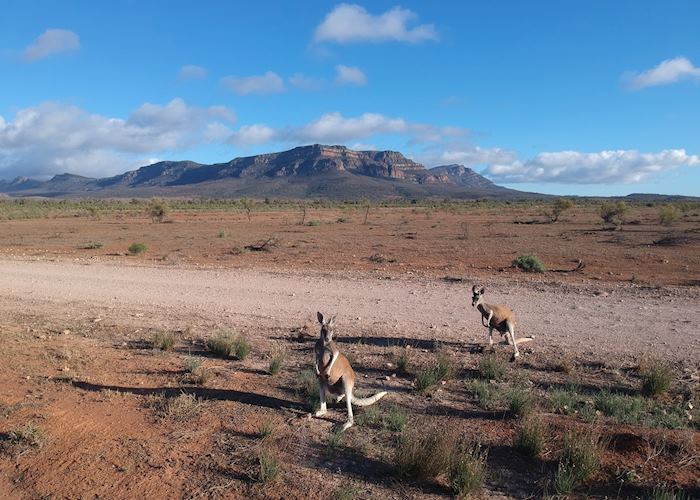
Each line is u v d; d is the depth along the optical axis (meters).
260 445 6.16
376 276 19.19
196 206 121.62
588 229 42.94
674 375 8.42
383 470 5.67
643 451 5.89
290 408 7.24
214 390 7.98
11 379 8.40
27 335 11.27
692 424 6.64
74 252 30.03
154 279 19.28
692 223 49.22
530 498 5.20
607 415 6.96
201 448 6.12
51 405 7.32
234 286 17.48
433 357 9.59
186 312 13.73
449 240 34.50
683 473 5.49
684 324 11.57
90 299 15.70
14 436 6.31
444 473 5.55
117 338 11.19
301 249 29.72
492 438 6.36
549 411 7.11
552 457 5.89
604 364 9.02
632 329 11.26
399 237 37.31
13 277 20.23
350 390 6.80
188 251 29.53
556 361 9.26
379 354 9.88
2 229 51.72
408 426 6.63
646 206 100.88
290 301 14.95
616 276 19.17
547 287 16.45
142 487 5.36
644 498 5.13
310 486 5.33
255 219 67.88
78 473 5.62
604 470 5.59
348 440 6.30
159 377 8.58
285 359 9.65
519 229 44.41
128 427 6.68
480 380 8.41
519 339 9.95
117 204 144.62
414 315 12.98
